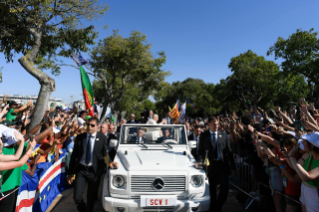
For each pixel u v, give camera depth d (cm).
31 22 734
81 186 443
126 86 3650
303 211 337
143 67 2245
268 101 3269
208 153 490
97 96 3397
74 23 819
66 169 672
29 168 427
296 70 2112
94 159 453
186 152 528
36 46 752
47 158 546
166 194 413
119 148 554
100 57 2078
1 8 702
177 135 592
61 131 565
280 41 2156
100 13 800
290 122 542
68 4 760
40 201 476
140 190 413
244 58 3300
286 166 371
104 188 437
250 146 495
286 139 384
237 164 669
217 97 3822
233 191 663
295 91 2869
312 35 2028
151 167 428
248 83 3322
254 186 566
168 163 445
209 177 488
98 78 2069
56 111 905
